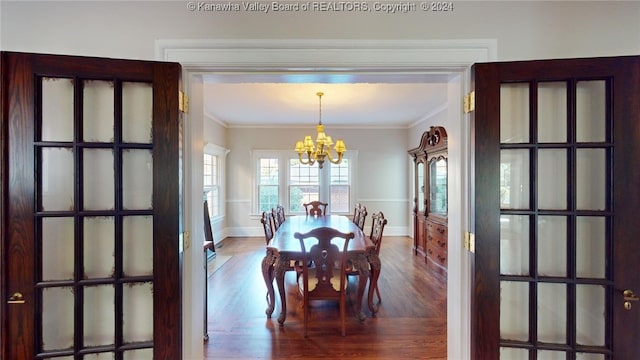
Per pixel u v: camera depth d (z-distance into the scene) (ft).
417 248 16.60
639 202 4.59
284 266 8.64
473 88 5.08
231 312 9.57
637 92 4.59
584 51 5.21
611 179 4.68
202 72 5.41
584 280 4.82
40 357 4.63
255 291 11.38
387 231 21.89
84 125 4.91
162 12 5.21
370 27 5.27
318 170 21.77
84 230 4.94
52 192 4.79
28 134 4.51
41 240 4.68
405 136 21.83
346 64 5.24
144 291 5.15
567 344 4.91
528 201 5.07
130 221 5.13
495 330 4.94
